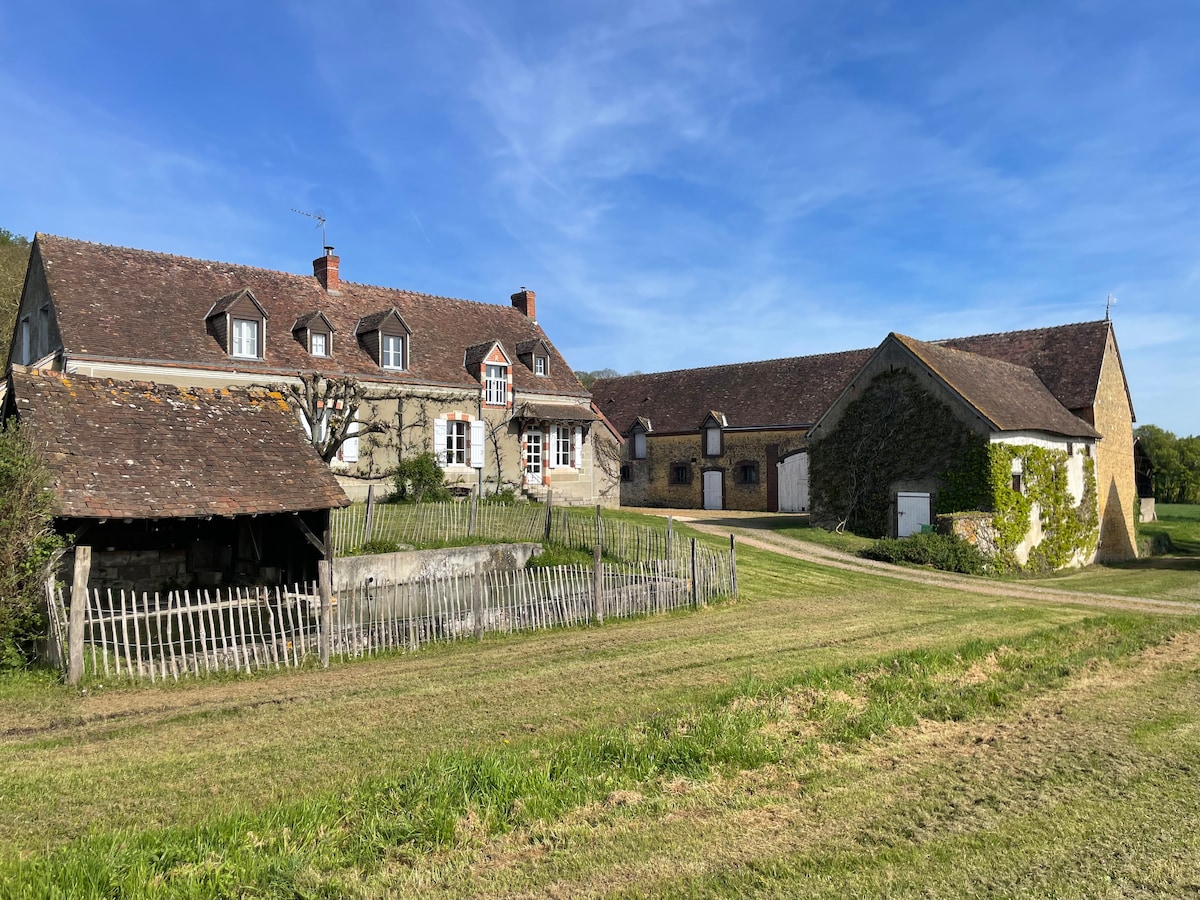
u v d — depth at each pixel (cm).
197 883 503
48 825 600
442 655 1240
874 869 546
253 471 1372
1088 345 3538
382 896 509
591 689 1007
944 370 2872
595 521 2105
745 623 1518
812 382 4197
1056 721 880
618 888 522
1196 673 1100
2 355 3622
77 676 1004
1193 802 657
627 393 4912
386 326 2856
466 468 3020
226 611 1480
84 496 1151
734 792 676
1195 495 7131
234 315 2495
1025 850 574
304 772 711
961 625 1488
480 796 641
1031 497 2889
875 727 839
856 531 3047
